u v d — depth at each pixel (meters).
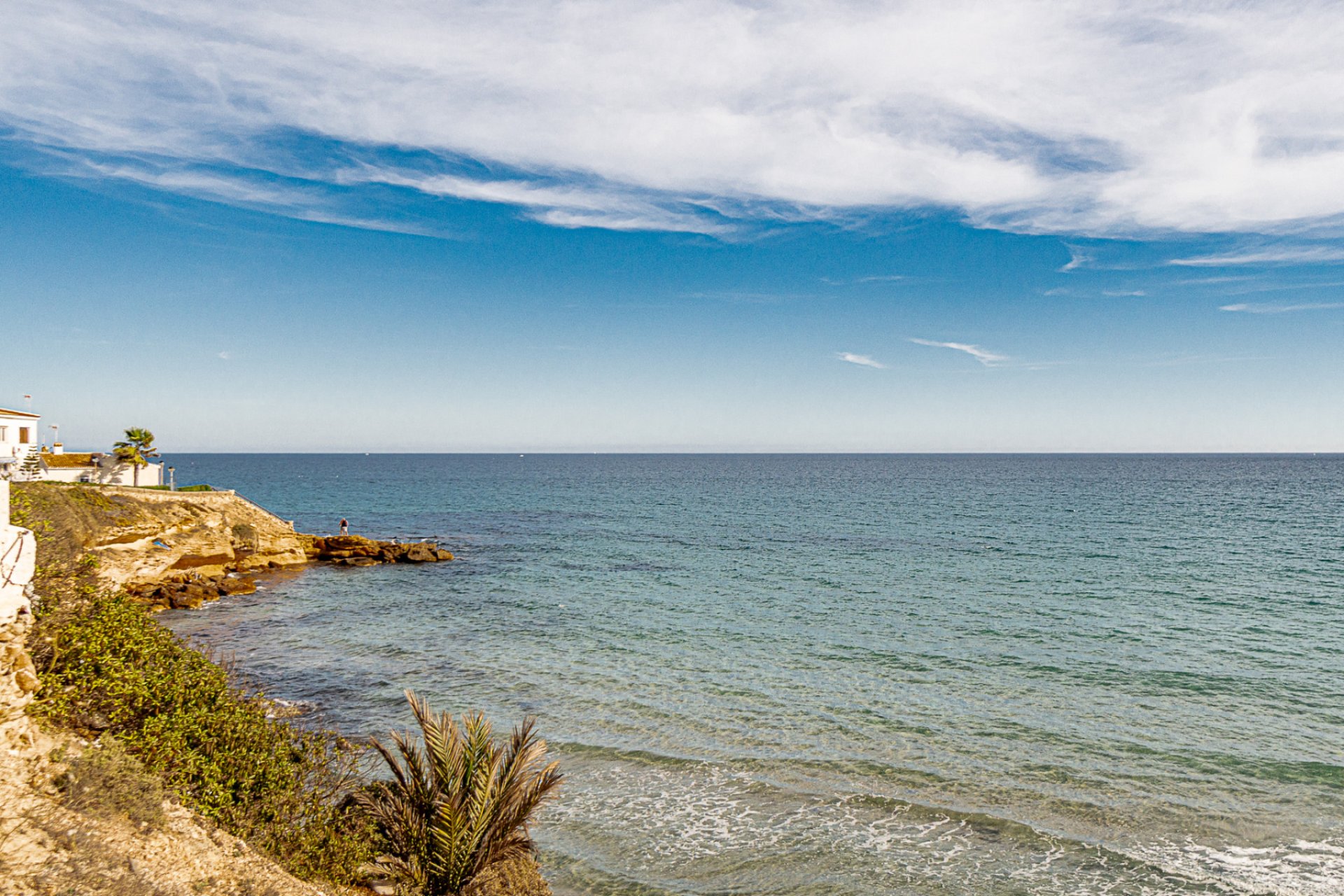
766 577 52.31
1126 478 194.75
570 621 39.09
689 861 16.70
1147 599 43.84
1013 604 42.75
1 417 46.12
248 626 38.03
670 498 129.50
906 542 69.75
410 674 29.66
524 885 13.88
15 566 13.23
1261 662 31.27
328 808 14.41
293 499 128.50
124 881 9.27
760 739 23.25
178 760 12.69
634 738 23.31
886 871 16.39
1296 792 19.77
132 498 47.09
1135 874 16.25
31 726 11.30
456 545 70.12
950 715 25.30
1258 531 76.62
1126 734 23.61
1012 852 17.11
